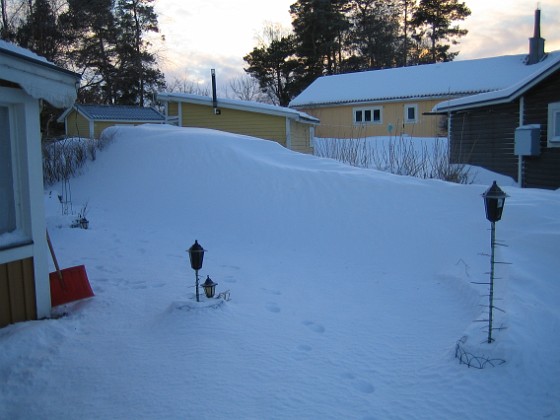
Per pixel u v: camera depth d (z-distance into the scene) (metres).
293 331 4.61
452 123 17.02
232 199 9.43
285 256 7.45
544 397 3.45
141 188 10.45
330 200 8.76
